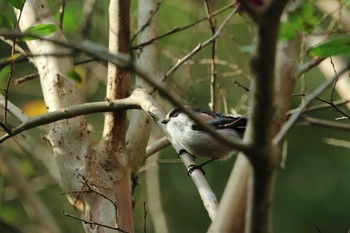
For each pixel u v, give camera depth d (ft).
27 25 33.71
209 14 37.22
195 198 69.41
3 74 31.30
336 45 19.89
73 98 32.83
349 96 41.98
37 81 60.59
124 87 33.55
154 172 50.03
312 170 72.79
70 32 46.60
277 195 72.90
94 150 31.86
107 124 32.55
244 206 17.13
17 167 50.44
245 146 15.67
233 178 17.38
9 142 53.16
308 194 72.64
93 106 31.30
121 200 31.07
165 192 68.23
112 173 31.50
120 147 32.30
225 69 56.39
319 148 72.95
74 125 31.89
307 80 63.67
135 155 35.09
